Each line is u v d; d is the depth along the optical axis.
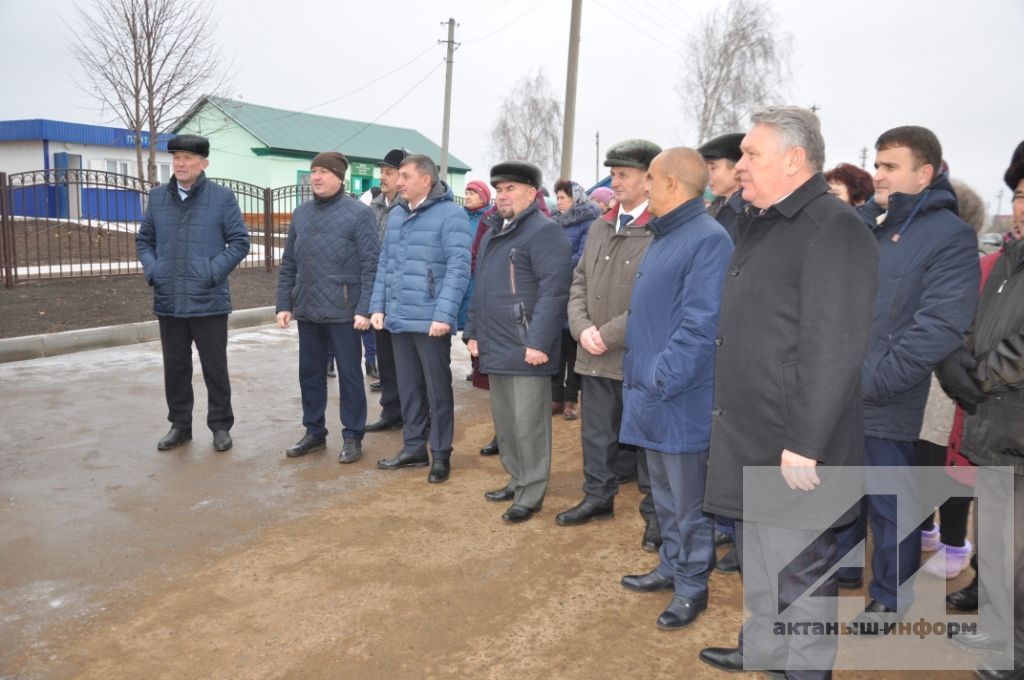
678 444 2.69
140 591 3.01
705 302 2.59
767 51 30.97
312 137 34.09
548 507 3.97
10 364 7.01
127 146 24.78
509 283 3.71
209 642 2.66
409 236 4.29
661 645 2.70
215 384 4.73
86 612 2.85
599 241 3.52
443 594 3.01
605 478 3.75
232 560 3.29
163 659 2.55
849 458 2.12
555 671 2.52
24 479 4.20
